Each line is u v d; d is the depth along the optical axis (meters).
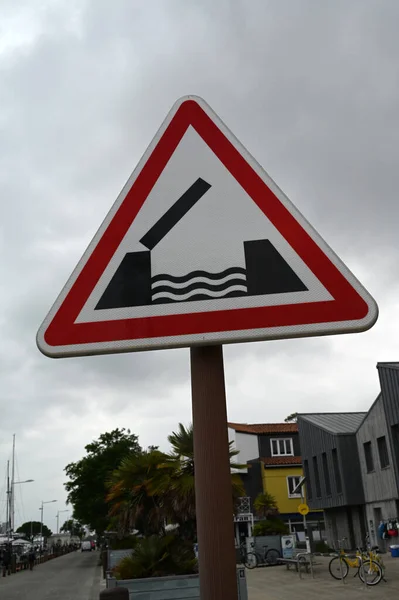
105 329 1.73
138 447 51.00
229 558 1.61
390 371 22.45
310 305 1.71
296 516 38.88
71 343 1.73
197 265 1.77
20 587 25.27
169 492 13.34
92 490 48.47
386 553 24.17
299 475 39.81
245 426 43.38
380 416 24.84
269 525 26.72
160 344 1.70
